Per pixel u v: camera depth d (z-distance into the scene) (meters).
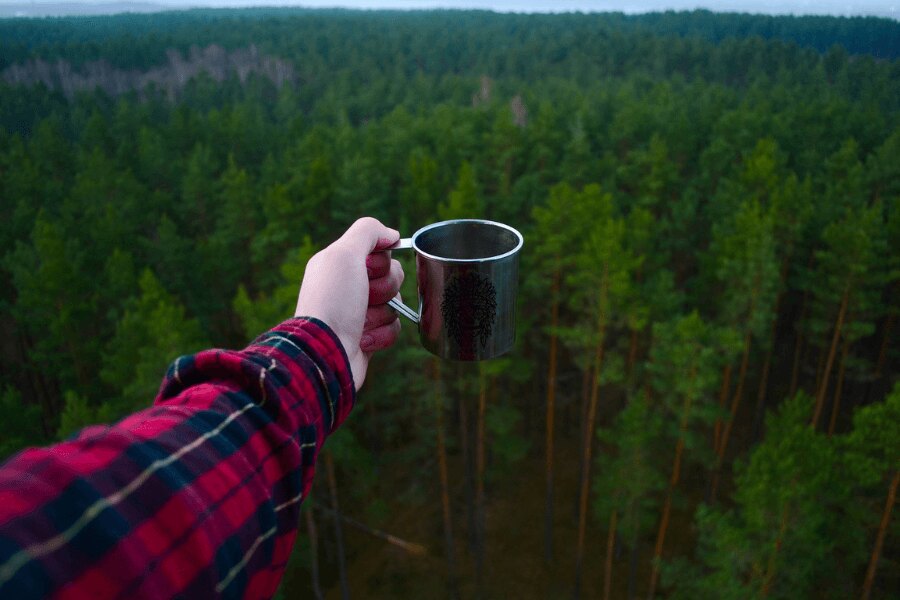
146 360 24.88
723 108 88.12
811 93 123.56
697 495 38.62
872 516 23.23
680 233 46.47
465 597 34.38
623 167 55.19
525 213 52.84
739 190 47.62
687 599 22.59
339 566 34.03
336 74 172.38
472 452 40.91
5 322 46.09
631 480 27.16
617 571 35.19
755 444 39.41
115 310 37.75
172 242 43.94
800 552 20.70
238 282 49.19
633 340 35.44
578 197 34.72
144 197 57.72
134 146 92.81
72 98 175.38
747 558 21.25
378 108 130.62
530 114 105.38
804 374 48.28
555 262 31.23
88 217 50.28
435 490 39.50
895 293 38.88
